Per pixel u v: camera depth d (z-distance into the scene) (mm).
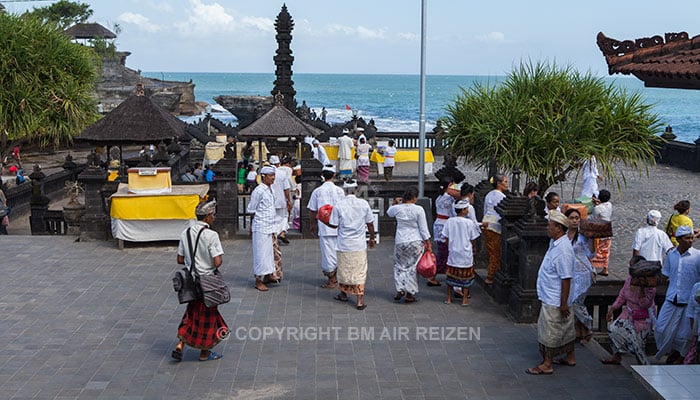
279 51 39594
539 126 15281
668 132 33125
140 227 15094
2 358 9422
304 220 16406
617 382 8828
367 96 186875
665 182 28000
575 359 9539
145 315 11180
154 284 12805
